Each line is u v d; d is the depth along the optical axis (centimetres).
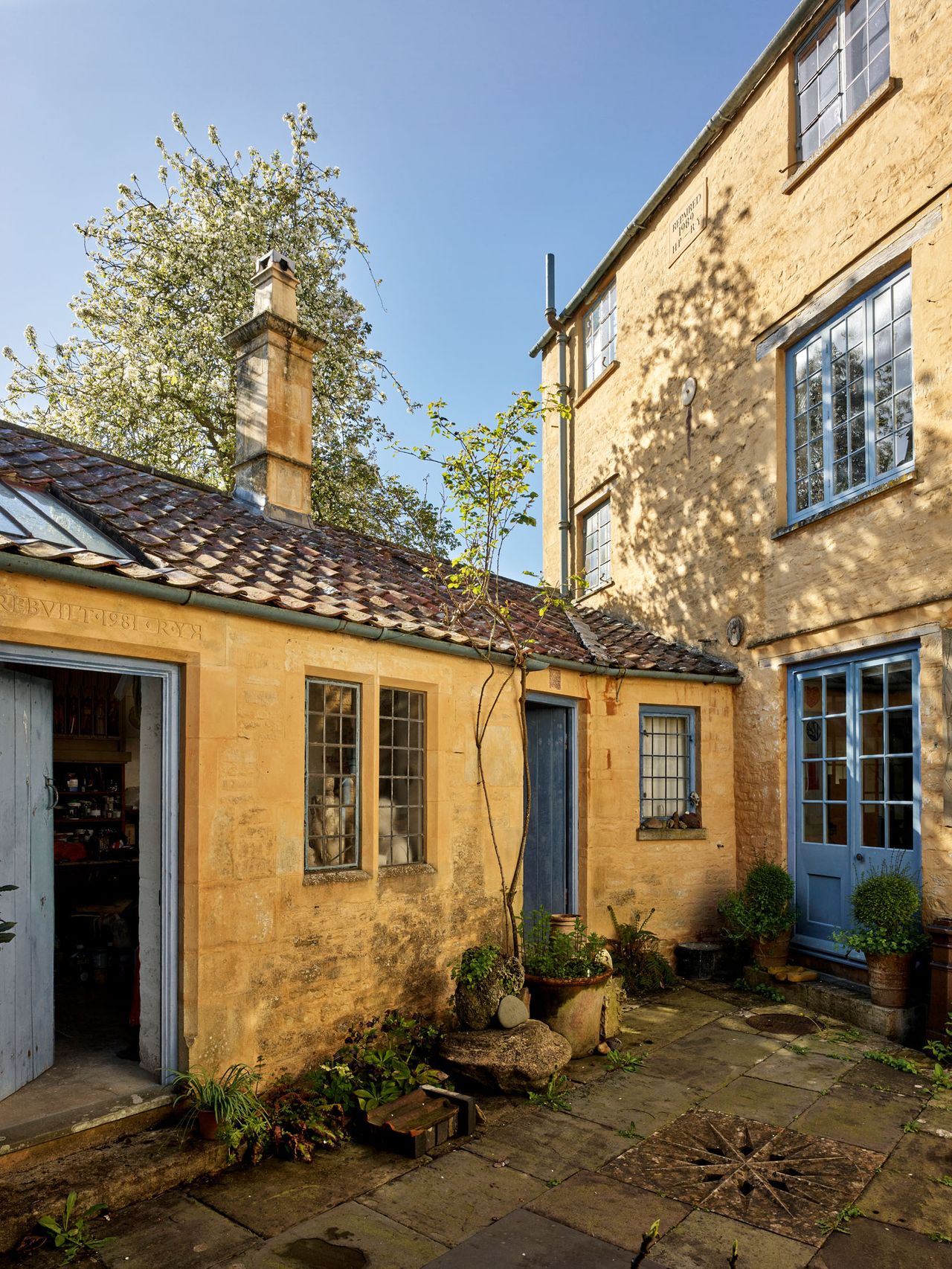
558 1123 510
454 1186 433
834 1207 413
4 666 464
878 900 664
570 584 1321
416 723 676
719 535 970
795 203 860
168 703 487
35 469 643
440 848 670
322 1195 420
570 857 873
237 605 507
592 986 639
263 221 1490
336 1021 560
